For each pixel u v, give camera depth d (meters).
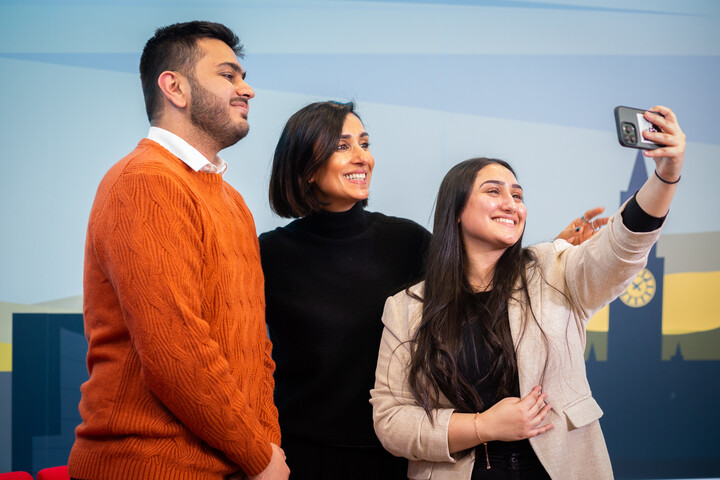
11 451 3.43
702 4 3.81
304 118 1.96
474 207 1.71
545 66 3.71
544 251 1.75
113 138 3.51
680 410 3.75
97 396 1.31
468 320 1.65
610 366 3.73
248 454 1.32
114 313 1.32
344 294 1.91
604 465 1.53
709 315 3.77
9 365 3.44
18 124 3.45
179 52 1.47
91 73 3.49
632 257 1.43
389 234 2.02
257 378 1.51
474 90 3.66
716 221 3.80
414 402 1.66
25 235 3.45
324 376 1.87
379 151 3.59
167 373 1.22
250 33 3.53
